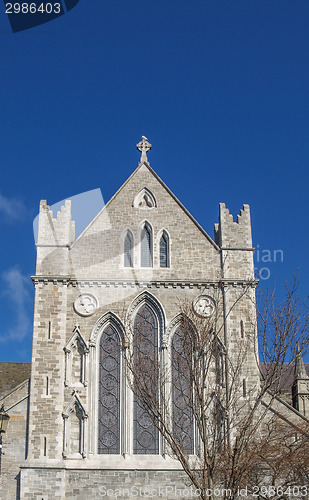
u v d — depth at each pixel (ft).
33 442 143.43
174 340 153.99
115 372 152.25
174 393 149.48
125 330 150.61
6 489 141.38
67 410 146.51
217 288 157.89
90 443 145.07
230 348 151.94
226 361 144.66
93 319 154.81
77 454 144.05
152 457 144.77
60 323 153.58
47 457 142.31
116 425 147.84
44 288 156.46
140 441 146.92
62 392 148.05
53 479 140.46
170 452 142.51
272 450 131.23
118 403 149.69
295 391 205.67
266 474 135.03
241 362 138.62
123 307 155.84
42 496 139.03
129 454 144.87
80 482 140.97
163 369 145.48
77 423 147.02
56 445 143.33
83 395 148.25
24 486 139.74
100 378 151.64
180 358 148.46
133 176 170.40
